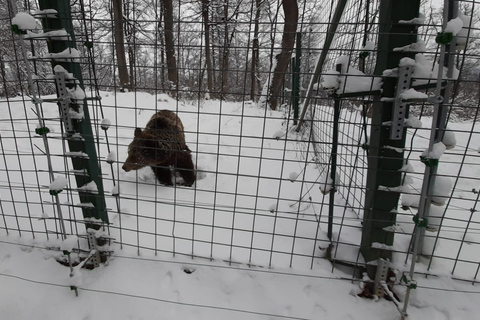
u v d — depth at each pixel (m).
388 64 1.89
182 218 2.95
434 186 2.08
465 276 2.29
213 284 2.29
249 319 2.12
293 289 2.24
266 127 7.43
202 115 8.34
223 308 2.17
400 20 1.80
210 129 7.14
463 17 1.93
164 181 3.94
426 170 1.84
